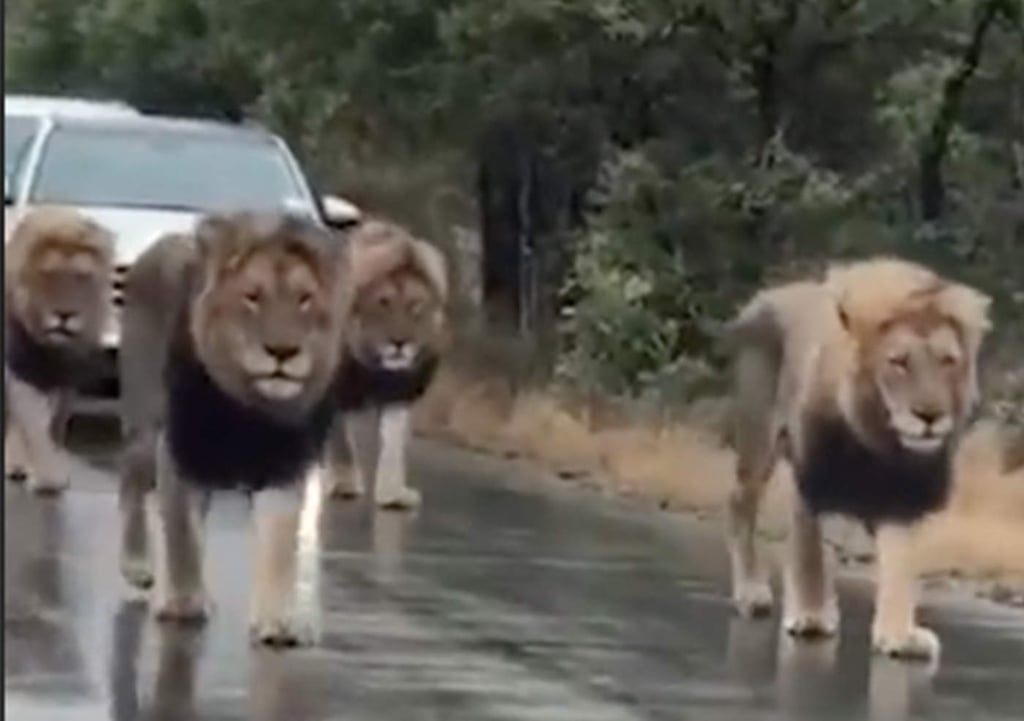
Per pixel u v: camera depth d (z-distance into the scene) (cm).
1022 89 2470
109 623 1262
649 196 2442
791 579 1357
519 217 2933
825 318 1335
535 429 2355
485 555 1605
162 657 1179
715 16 2402
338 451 1844
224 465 1239
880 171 2469
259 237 1240
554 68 2475
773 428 1412
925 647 1311
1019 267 2438
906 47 2434
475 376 2675
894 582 1320
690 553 1672
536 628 1329
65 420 1917
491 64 2539
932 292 1311
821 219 2383
